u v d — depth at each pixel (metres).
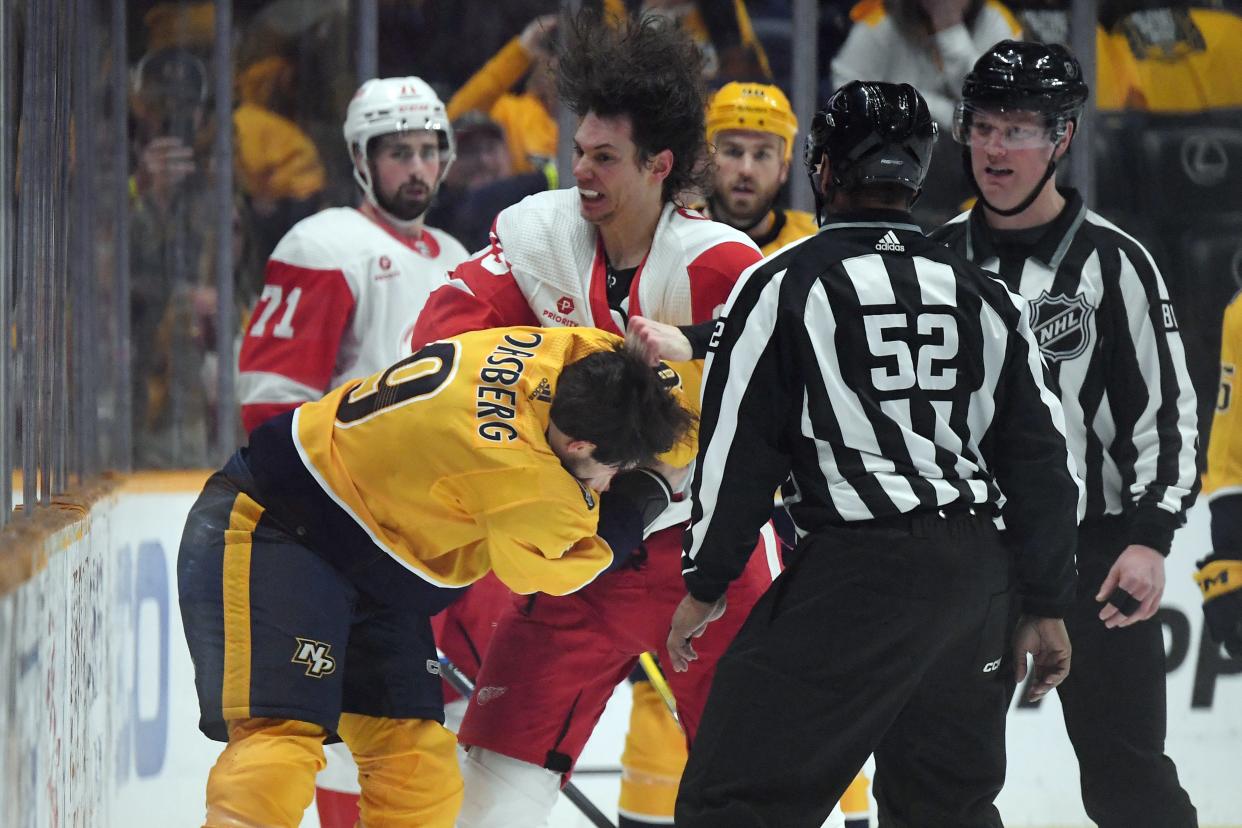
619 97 9.62
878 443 8.58
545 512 8.81
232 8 16.50
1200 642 15.52
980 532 8.66
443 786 9.75
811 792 8.59
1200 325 17.03
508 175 17.34
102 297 15.77
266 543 9.38
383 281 15.13
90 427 13.46
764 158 13.59
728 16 16.91
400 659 9.73
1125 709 10.66
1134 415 10.67
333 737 9.92
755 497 8.70
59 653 8.73
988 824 9.06
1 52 7.69
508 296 10.39
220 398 16.67
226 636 9.21
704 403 8.83
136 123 16.25
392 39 16.98
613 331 10.11
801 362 8.64
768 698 8.54
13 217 9.41
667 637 10.11
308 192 16.92
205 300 16.53
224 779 8.89
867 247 8.81
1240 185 17.00
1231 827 15.28
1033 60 10.38
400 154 15.16
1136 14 16.92
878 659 8.45
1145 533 10.47
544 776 10.52
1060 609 8.89
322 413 9.59
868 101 8.91
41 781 7.88
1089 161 16.95
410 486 9.09
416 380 9.12
